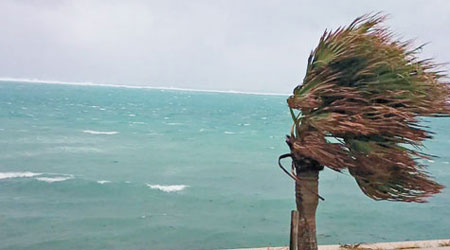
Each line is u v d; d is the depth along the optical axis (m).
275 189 27.81
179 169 35.25
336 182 28.66
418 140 4.29
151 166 36.34
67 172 32.22
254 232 18.31
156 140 55.72
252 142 56.59
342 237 17.08
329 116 4.30
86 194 25.47
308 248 4.82
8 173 30.94
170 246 16.28
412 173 4.39
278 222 20.00
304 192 4.78
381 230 18.38
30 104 110.38
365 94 4.36
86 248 15.87
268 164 38.69
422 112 4.29
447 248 8.00
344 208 21.95
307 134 4.51
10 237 16.95
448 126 83.94
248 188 27.97
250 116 108.31
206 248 15.96
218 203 23.67
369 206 22.52
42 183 28.06
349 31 4.55
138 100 163.50
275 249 8.01
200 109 128.25
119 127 70.12
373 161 4.31
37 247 15.91
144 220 19.92
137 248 16.02
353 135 4.32
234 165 37.72
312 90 4.48
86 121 77.56
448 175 34.09
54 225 18.84
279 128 78.50
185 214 21.17
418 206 22.80
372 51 4.38
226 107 145.00
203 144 53.19
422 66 4.46
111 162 37.94
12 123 68.12
